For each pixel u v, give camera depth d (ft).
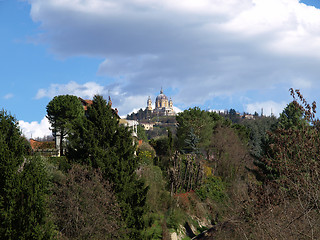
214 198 151.12
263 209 55.26
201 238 115.96
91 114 98.73
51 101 144.15
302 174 44.14
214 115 238.27
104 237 78.43
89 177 87.61
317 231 44.57
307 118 43.34
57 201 77.36
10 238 54.60
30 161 61.82
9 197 55.98
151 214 116.06
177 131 207.00
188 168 163.53
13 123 61.21
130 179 97.04
